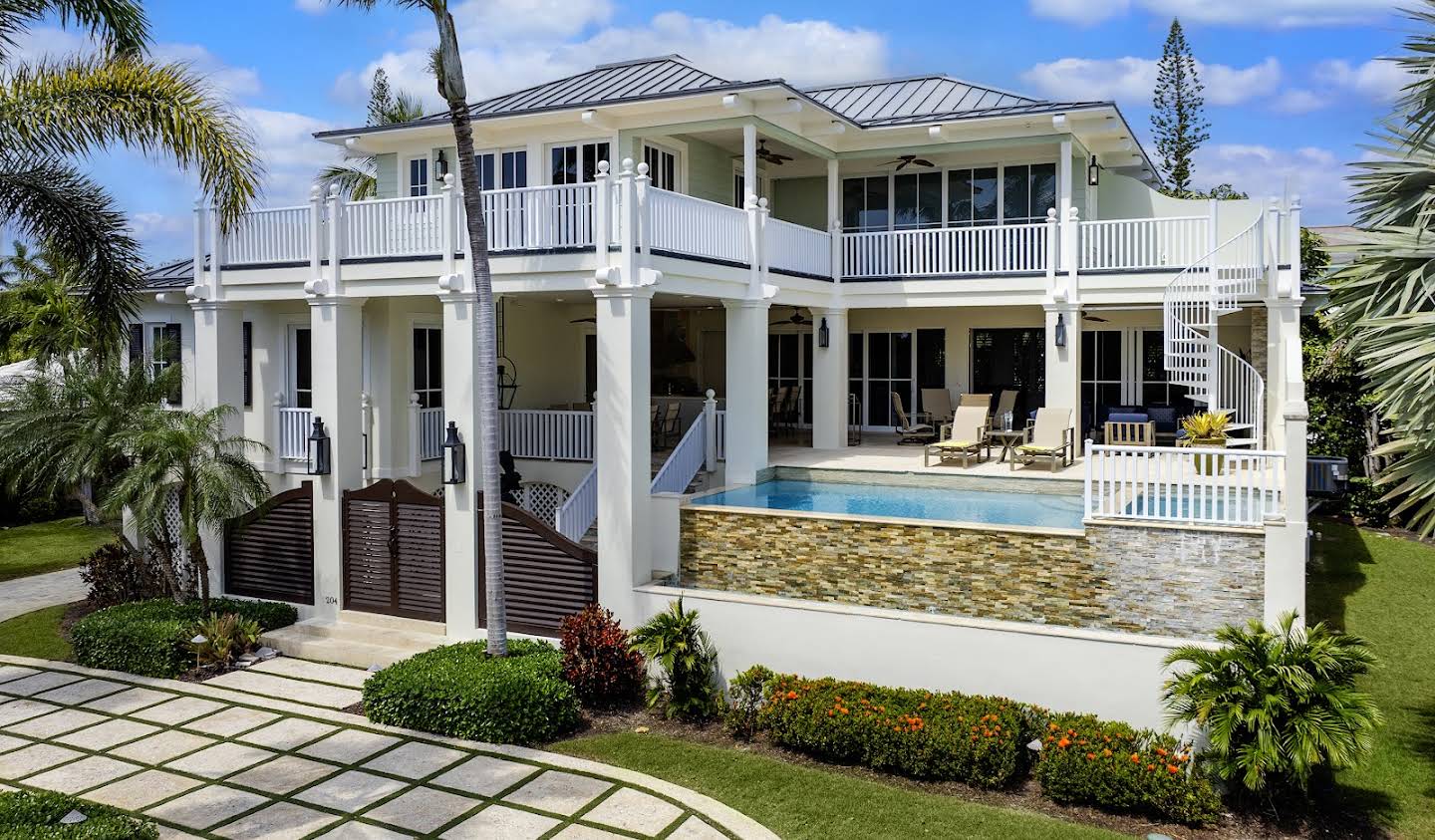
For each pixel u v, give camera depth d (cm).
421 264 1602
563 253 1495
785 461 2005
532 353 2334
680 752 1182
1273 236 1836
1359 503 2236
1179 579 1251
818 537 1448
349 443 1697
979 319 2494
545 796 1062
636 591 1437
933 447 1941
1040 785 1082
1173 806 996
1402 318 1052
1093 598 1291
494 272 1550
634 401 1460
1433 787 1062
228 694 1408
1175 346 1770
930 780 1099
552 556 1501
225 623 1550
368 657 1533
